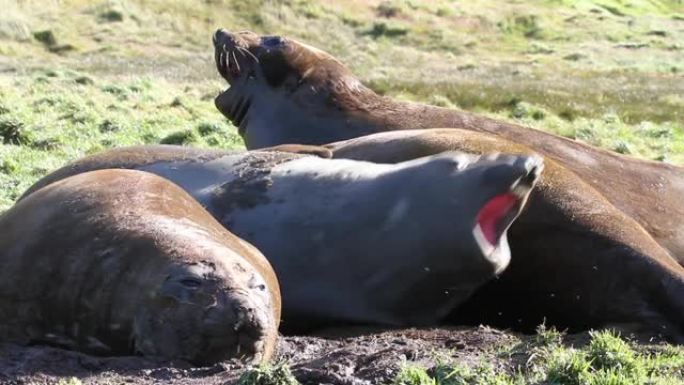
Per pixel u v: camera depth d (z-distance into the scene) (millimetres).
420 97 103750
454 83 116750
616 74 149500
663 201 36438
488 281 31672
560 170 32625
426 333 28531
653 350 24875
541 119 93188
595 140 79562
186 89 97062
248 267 24375
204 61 150500
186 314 23234
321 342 27219
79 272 24844
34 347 24953
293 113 43594
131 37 169875
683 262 35188
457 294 30031
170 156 34781
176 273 23531
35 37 161000
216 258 23953
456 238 29062
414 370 21031
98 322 24500
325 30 194125
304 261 30328
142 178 27516
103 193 26344
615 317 30141
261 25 190375
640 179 36969
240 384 20578
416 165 30438
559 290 31141
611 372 21453
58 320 25219
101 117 73875
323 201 30859
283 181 31906
